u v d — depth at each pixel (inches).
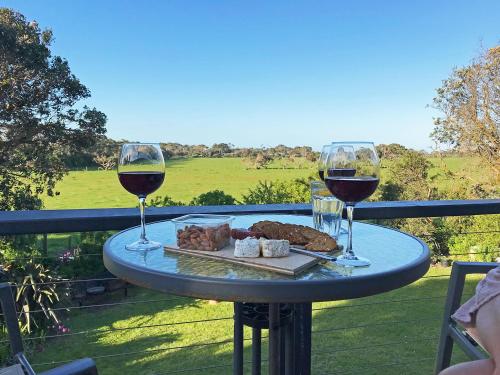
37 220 62.1
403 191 458.0
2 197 382.6
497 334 28.5
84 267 249.0
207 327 232.7
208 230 40.9
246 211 70.6
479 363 32.2
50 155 410.3
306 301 32.5
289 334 55.3
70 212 67.8
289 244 40.2
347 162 43.2
